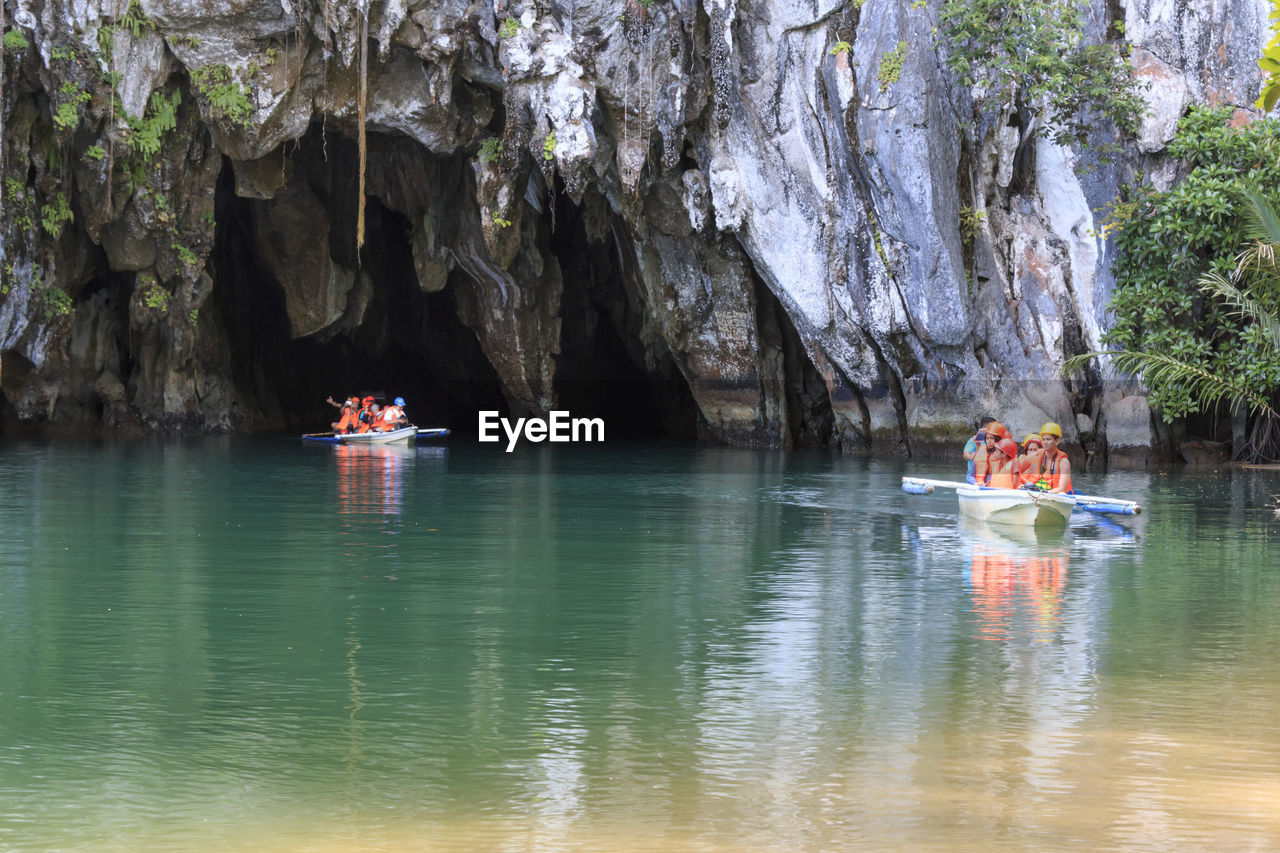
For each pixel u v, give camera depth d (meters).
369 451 24.81
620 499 16.38
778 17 22.61
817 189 23.23
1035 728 6.29
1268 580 10.45
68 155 23.92
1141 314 21.48
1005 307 22.98
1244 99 21.33
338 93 23.19
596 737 6.14
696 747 6.00
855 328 23.75
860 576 10.62
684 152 24.31
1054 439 14.38
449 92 22.84
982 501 14.33
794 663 7.61
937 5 22.06
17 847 4.79
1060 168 22.73
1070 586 10.17
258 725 6.32
